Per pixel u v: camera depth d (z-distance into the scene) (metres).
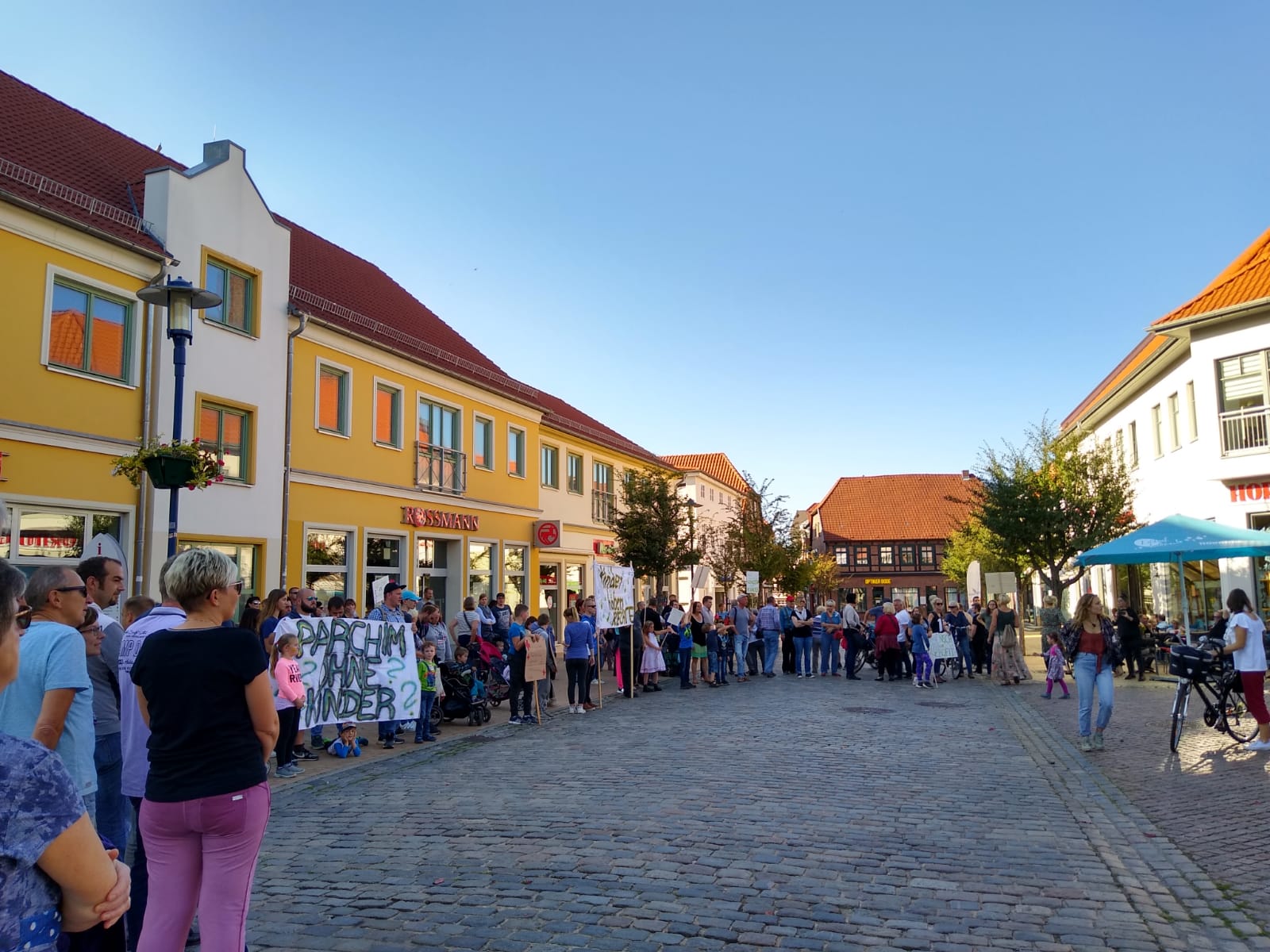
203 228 16.72
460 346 28.67
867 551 71.88
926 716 14.92
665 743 12.12
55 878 2.01
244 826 3.55
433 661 12.97
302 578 19.09
